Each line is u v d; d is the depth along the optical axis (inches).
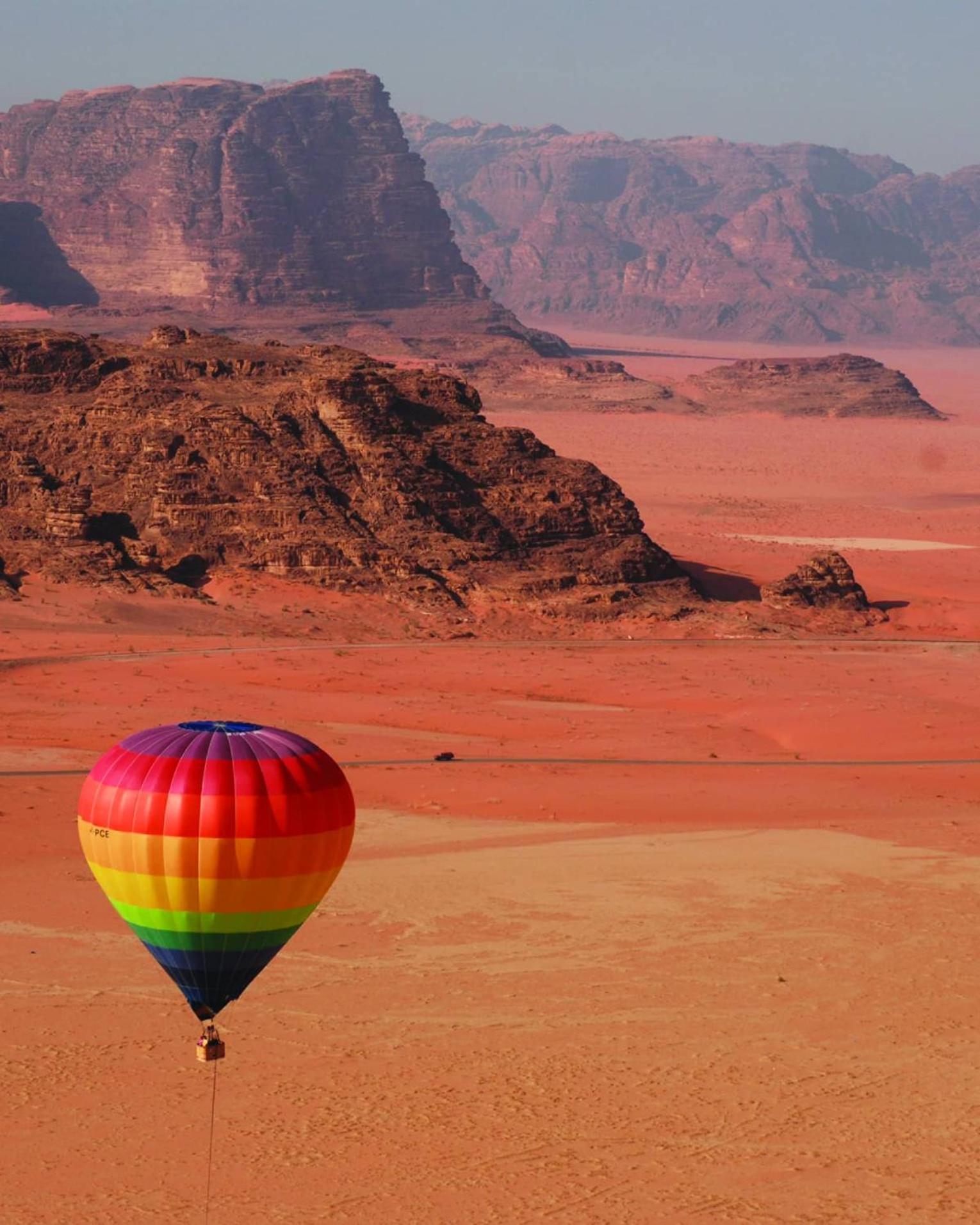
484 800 4345.5
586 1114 2101.4
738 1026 2452.0
